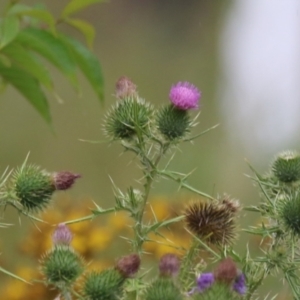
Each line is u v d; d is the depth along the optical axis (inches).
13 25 273.9
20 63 293.4
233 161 789.2
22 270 410.3
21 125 847.7
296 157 287.6
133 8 1242.6
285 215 263.0
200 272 253.4
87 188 757.9
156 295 235.0
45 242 411.8
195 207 268.4
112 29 1204.5
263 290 348.8
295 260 263.6
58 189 275.7
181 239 381.7
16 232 530.6
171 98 299.3
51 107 888.3
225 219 267.3
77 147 835.4
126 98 297.3
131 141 290.0
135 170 789.2
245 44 1110.4
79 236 413.1
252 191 710.5
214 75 1100.5
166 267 241.4
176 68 1147.3
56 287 255.6
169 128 287.1
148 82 1091.9
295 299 258.5
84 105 904.9
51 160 823.7
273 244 265.6
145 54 1166.3
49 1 1080.2
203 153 799.7
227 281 236.7
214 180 738.2
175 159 764.6
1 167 794.8
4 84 318.7
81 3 295.0
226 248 264.5
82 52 304.5
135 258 250.4
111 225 431.8
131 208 268.5
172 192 546.9
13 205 270.8
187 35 1243.8
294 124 851.4
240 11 1240.2
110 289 245.1
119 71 1101.1
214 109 940.6
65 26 1105.4
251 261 264.2
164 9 1270.9
